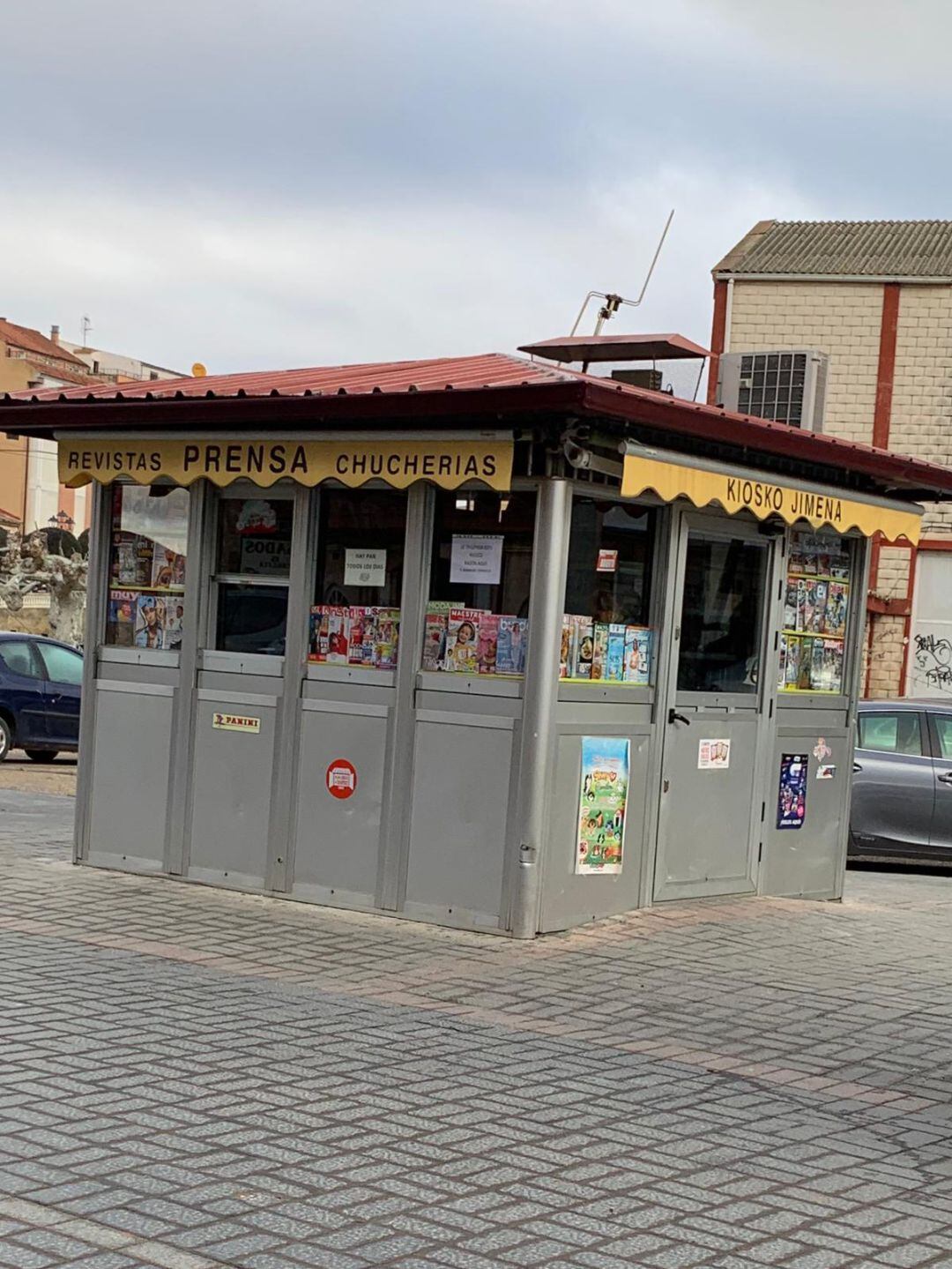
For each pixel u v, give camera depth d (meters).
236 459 9.41
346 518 9.45
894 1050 7.04
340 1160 5.27
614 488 9.03
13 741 19.45
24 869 10.25
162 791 10.05
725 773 10.15
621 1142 5.60
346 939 8.60
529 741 8.70
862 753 14.04
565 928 9.00
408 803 9.11
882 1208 5.12
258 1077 6.08
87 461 10.06
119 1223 4.65
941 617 26.94
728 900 10.27
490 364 9.84
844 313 27.47
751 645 10.34
